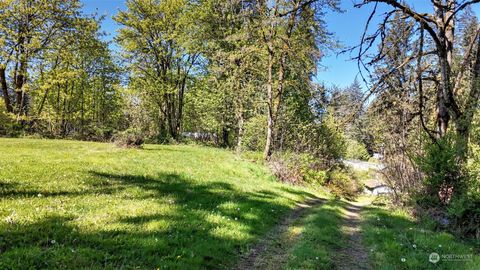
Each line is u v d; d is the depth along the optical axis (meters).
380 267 8.27
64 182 12.36
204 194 13.94
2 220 7.59
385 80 10.38
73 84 51.50
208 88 42.62
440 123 14.06
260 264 8.12
